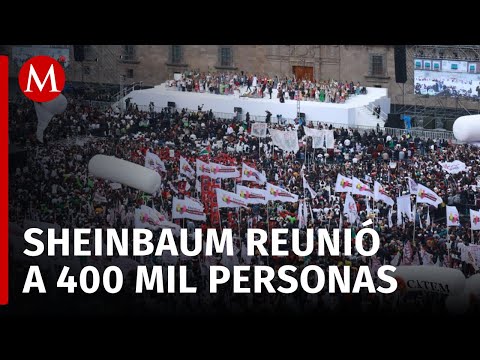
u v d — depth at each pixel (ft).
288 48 442.09
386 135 372.99
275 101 419.74
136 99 440.45
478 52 401.90
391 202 306.76
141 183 310.65
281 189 301.02
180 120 406.82
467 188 337.93
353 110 406.21
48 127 403.34
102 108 437.17
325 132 366.22
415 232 298.97
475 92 403.13
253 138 381.81
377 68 424.46
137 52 464.65
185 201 299.38
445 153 358.84
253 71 453.17
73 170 362.33
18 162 376.48
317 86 421.18
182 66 460.96
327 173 349.82
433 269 268.41
